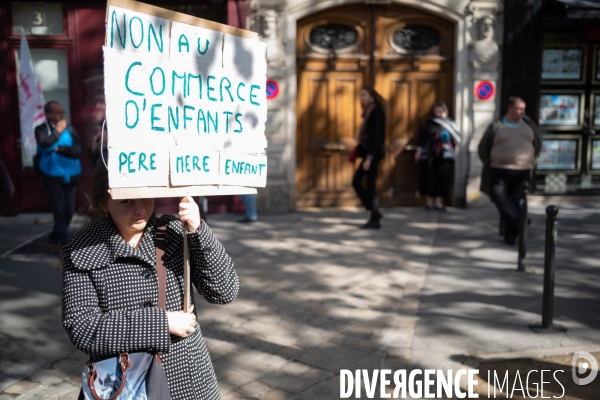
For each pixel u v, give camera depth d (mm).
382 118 8703
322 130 10531
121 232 2342
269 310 5664
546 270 4934
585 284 6164
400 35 10445
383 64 10430
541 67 10500
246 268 6984
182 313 2240
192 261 2434
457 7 10164
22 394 4105
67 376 4383
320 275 6707
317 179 10625
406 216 9844
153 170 2264
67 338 5039
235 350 4789
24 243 8195
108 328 2113
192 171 2395
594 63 10641
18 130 9633
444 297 5902
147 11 2215
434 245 7930
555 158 10789
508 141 7594
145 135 2232
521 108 7539
